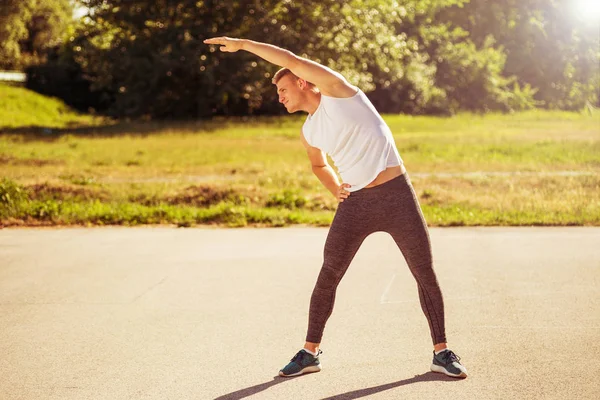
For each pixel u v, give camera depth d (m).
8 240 8.30
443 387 3.75
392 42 34.22
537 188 11.91
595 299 5.33
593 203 9.98
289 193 10.99
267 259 7.01
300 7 33.38
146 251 7.54
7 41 51.56
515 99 43.12
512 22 44.25
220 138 23.75
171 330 4.84
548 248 7.23
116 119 37.19
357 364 4.13
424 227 3.82
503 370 3.96
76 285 6.14
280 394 3.72
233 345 4.52
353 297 5.54
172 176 14.50
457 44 45.12
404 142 20.80
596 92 42.19
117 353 4.41
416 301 5.40
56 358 4.34
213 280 6.21
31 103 39.12
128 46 35.84
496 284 5.84
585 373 3.88
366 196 3.77
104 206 10.38
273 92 37.44
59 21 59.28
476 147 18.94
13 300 5.70
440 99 42.06
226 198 11.12
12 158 17.22
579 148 17.92
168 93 36.91
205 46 34.88
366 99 3.73
